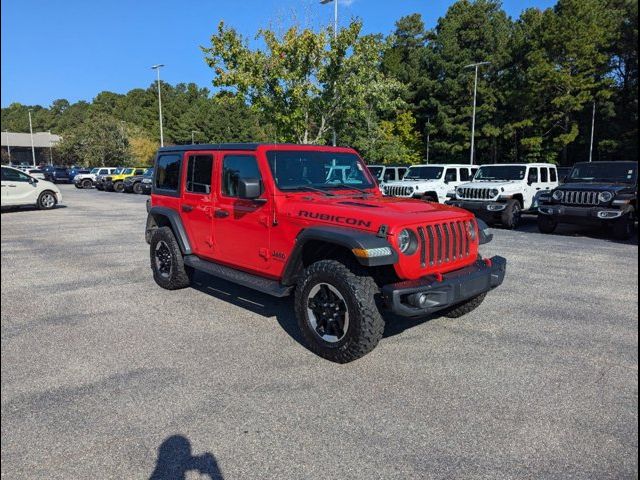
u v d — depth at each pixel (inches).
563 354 173.2
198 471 109.7
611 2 1605.6
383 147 1453.0
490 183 549.6
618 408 135.4
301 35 665.6
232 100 712.4
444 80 1726.1
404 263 157.4
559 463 111.6
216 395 143.6
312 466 111.0
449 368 161.5
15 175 704.4
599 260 341.7
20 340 188.1
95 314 219.9
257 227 196.5
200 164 231.9
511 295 249.6
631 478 106.3
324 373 157.9
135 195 1139.9
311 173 202.8
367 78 703.7
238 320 210.8
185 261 243.0
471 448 117.4
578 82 1405.0
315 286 169.0
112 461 113.4
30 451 117.1
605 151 1540.4
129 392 145.7
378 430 125.1
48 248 391.2
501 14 1939.0
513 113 1614.2
